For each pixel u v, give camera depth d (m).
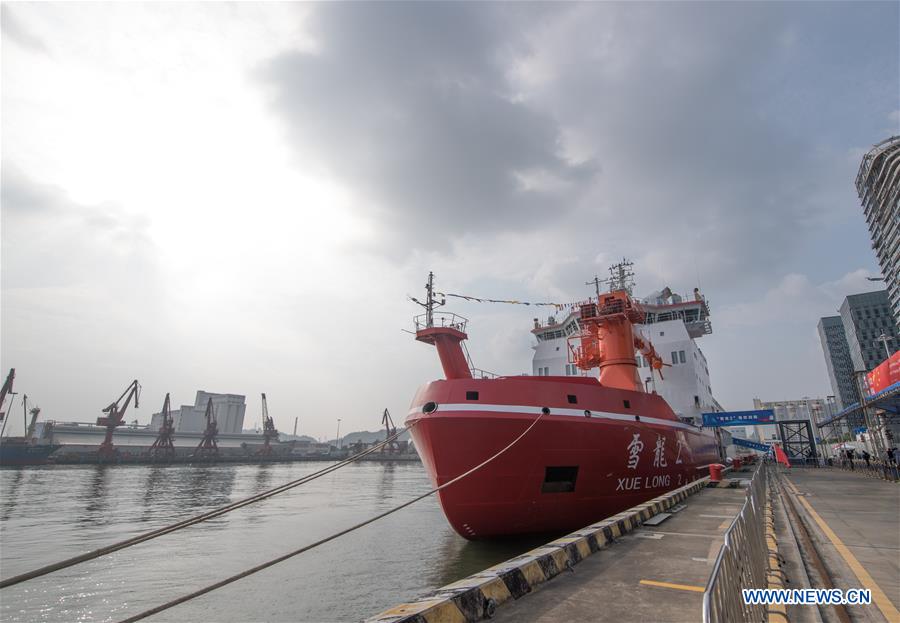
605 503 16.59
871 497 18.58
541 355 38.50
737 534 5.14
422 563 17.09
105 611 13.55
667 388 33.22
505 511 14.70
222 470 98.50
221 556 19.83
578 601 6.25
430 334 19.33
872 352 123.88
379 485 64.19
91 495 48.56
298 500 43.12
